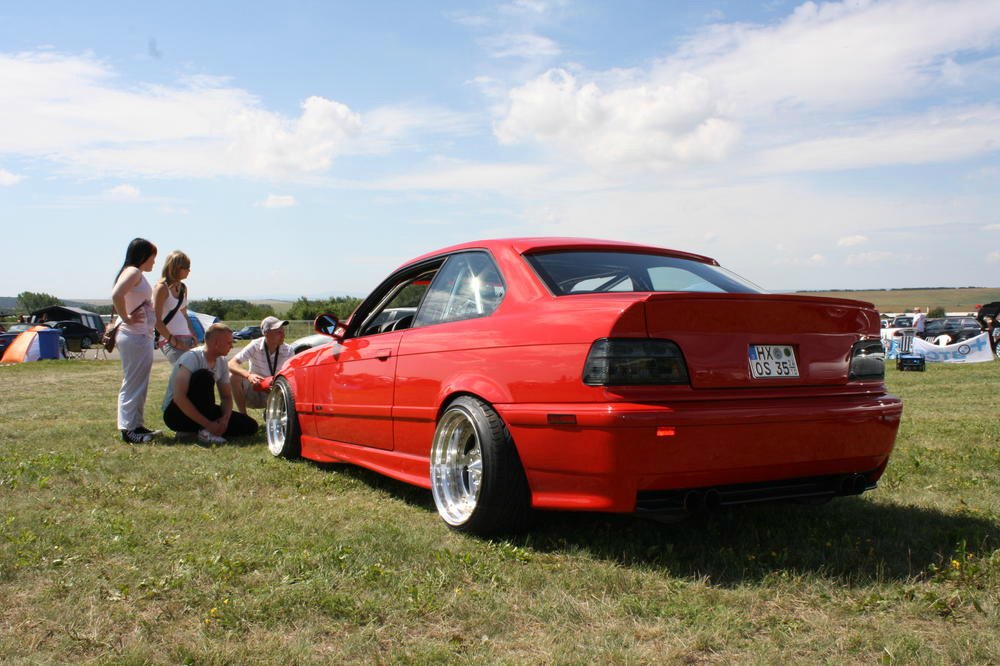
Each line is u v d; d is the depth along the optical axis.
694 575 2.74
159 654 2.11
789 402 2.94
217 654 2.08
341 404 4.61
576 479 2.89
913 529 3.33
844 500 3.91
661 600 2.50
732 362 2.86
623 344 2.75
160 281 6.65
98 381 13.81
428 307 4.00
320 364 4.96
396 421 4.00
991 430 6.28
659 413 2.68
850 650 2.13
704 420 2.71
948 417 7.30
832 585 2.62
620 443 2.69
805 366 3.03
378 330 4.58
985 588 2.57
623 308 2.77
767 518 3.53
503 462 3.12
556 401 2.92
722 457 2.77
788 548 3.04
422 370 3.75
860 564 2.85
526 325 3.14
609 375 2.74
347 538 3.21
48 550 3.02
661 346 2.77
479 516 3.19
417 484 3.76
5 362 22.33
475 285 3.70
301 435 5.26
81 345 33.62
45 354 22.78
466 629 2.30
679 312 2.80
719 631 2.23
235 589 2.60
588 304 2.95
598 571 2.76
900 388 10.92
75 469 4.74
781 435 2.87
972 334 31.62
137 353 6.02
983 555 2.90
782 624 2.30
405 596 2.54
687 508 2.81
